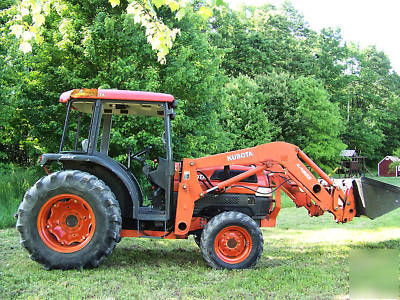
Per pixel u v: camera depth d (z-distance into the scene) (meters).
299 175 5.92
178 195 5.33
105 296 3.90
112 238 4.87
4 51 12.46
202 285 4.39
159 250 6.33
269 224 6.01
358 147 53.41
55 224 4.98
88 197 4.88
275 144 5.77
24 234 4.81
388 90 60.59
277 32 45.56
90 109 5.89
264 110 31.64
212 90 16.58
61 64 14.20
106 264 5.22
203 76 16.66
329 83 49.06
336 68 48.22
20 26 4.64
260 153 5.69
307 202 6.61
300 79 32.97
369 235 7.82
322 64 47.97
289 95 32.50
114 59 14.02
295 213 12.13
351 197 6.25
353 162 42.66
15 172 13.96
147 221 5.46
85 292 4.02
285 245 6.91
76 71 13.60
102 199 4.88
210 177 5.83
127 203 5.36
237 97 27.33
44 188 4.86
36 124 14.12
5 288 4.07
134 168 9.81
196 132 16.33
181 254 6.07
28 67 14.88
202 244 5.16
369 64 61.12
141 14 5.34
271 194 5.85
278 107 32.38
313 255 5.99
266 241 7.35
